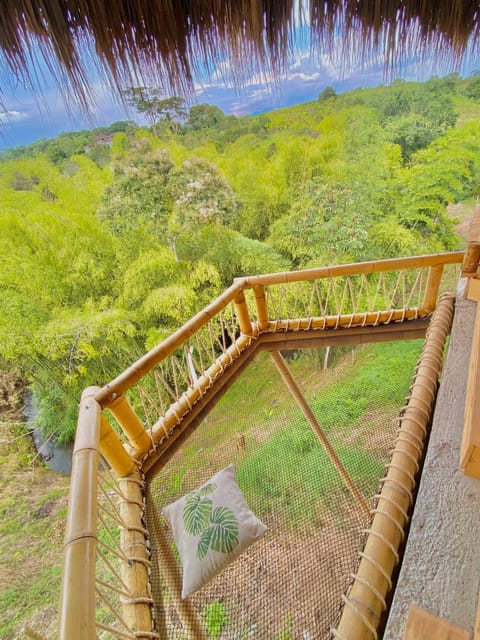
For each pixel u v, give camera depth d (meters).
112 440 1.55
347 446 2.94
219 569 1.41
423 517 0.96
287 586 1.40
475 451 1.00
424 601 0.80
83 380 6.18
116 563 1.34
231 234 7.00
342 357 6.48
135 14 0.75
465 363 1.58
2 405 6.62
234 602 1.36
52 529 4.40
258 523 1.53
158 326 6.75
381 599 0.80
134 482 1.61
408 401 1.35
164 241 6.66
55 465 5.94
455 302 2.13
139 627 1.05
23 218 6.05
